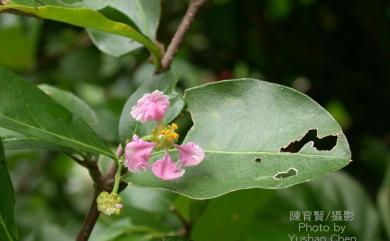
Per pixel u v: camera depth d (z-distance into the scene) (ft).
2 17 1.12
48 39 1.32
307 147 0.59
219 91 0.64
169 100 0.65
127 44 0.75
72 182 1.55
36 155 1.27
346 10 1.30
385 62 1.27
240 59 1.35
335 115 1.44
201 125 0.63
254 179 0.59
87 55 1.30
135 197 0.89
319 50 1.32
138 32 0.68
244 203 0.79
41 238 1.00
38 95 0.63
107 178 0.65
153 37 0.74
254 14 1.18
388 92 1.28
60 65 1.30
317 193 1.00
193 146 0.60
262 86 0.63
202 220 0.79
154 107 0.62
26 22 1.13
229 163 0.61
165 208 0.88
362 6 1.25
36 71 1.25
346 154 0.58
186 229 0.82
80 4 0.67
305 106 0.61
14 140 0.65
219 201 0.78
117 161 0.63
